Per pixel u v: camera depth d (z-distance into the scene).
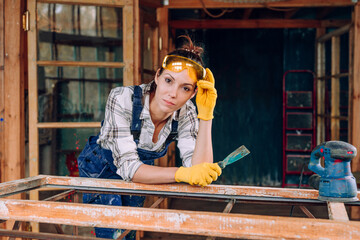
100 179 1.37
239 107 5.88
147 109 1.38
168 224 0.89
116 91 1.38
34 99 2.72
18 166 2.68
